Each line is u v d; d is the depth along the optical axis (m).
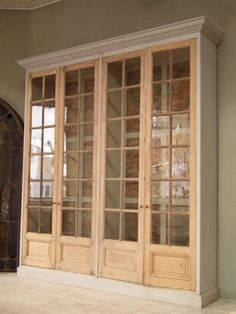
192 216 3.63
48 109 4.66
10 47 5.40
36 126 4.73
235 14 4.02
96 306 3.51
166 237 3.79
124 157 4.11
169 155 3.84
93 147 4.28
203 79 3.76
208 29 3.79
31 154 4.73
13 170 5.10
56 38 5.17
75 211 4.36
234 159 3.89
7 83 5.36
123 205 4.05
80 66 4.44
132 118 4.07
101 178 4.18
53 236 4.43
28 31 5.36
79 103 4.44
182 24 3.76
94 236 4.16
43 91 4.70
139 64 4.09
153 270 3.80
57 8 5.20
